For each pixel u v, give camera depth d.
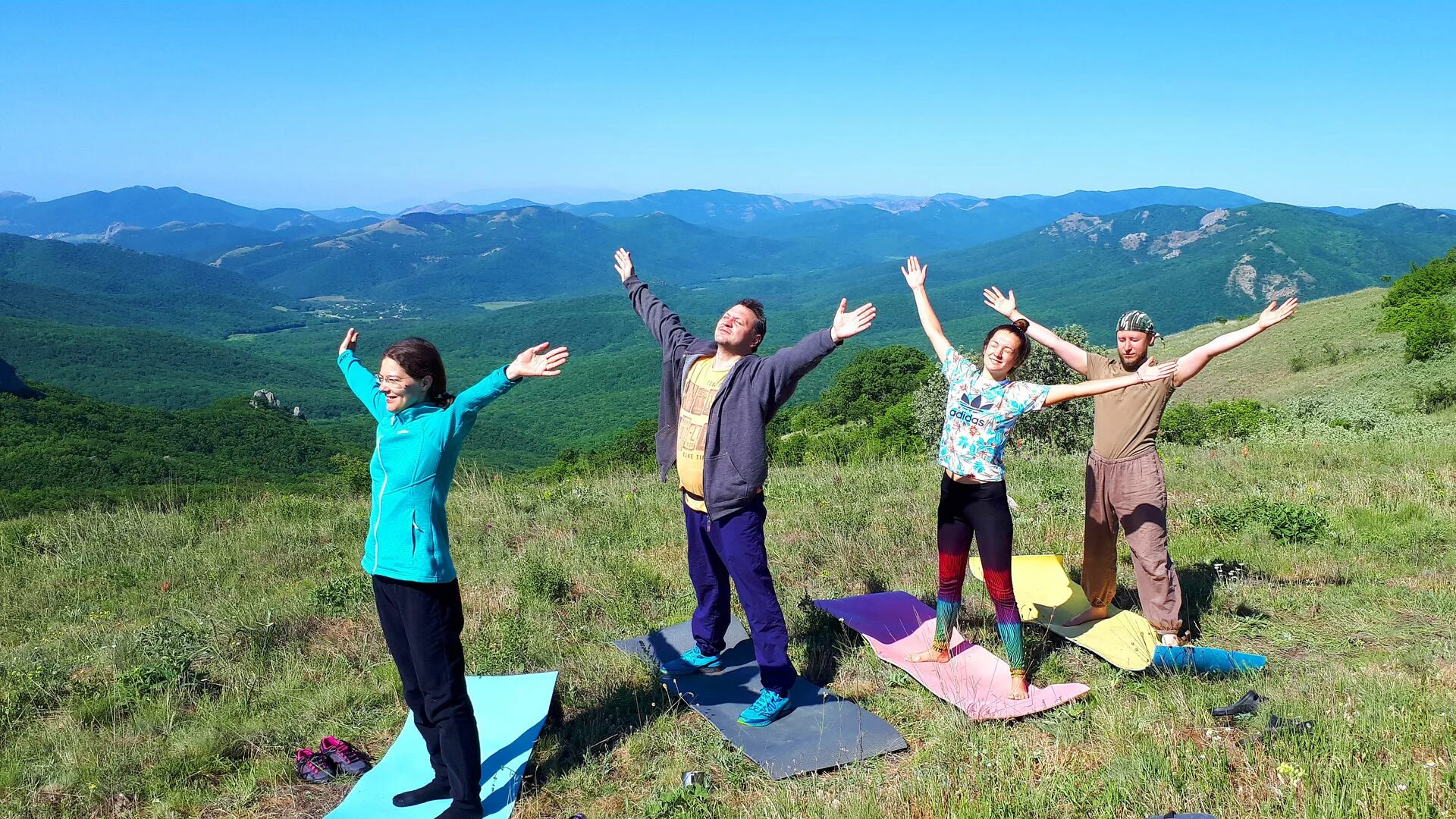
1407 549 6.18
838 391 52.66
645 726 3.92
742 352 3.85
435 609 3.14
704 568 4.24
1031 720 3.78
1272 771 3.12
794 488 9.62
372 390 3.32
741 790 3.39
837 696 4.10
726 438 3.73
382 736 4.06
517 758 3.63
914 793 3.17
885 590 5.79
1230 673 4.08
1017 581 5.44
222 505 10.15
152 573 7.16
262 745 4.01
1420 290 46.09
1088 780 3.20
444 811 3.21
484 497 9.48
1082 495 8.41
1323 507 7.74
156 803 3.50
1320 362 43.56
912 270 4.40
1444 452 10.95
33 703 4.60
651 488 10.32
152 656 4.94
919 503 8.27
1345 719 3.42
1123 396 4.38
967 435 3.94
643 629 5.32
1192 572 5.79
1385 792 2.86
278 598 6.20
